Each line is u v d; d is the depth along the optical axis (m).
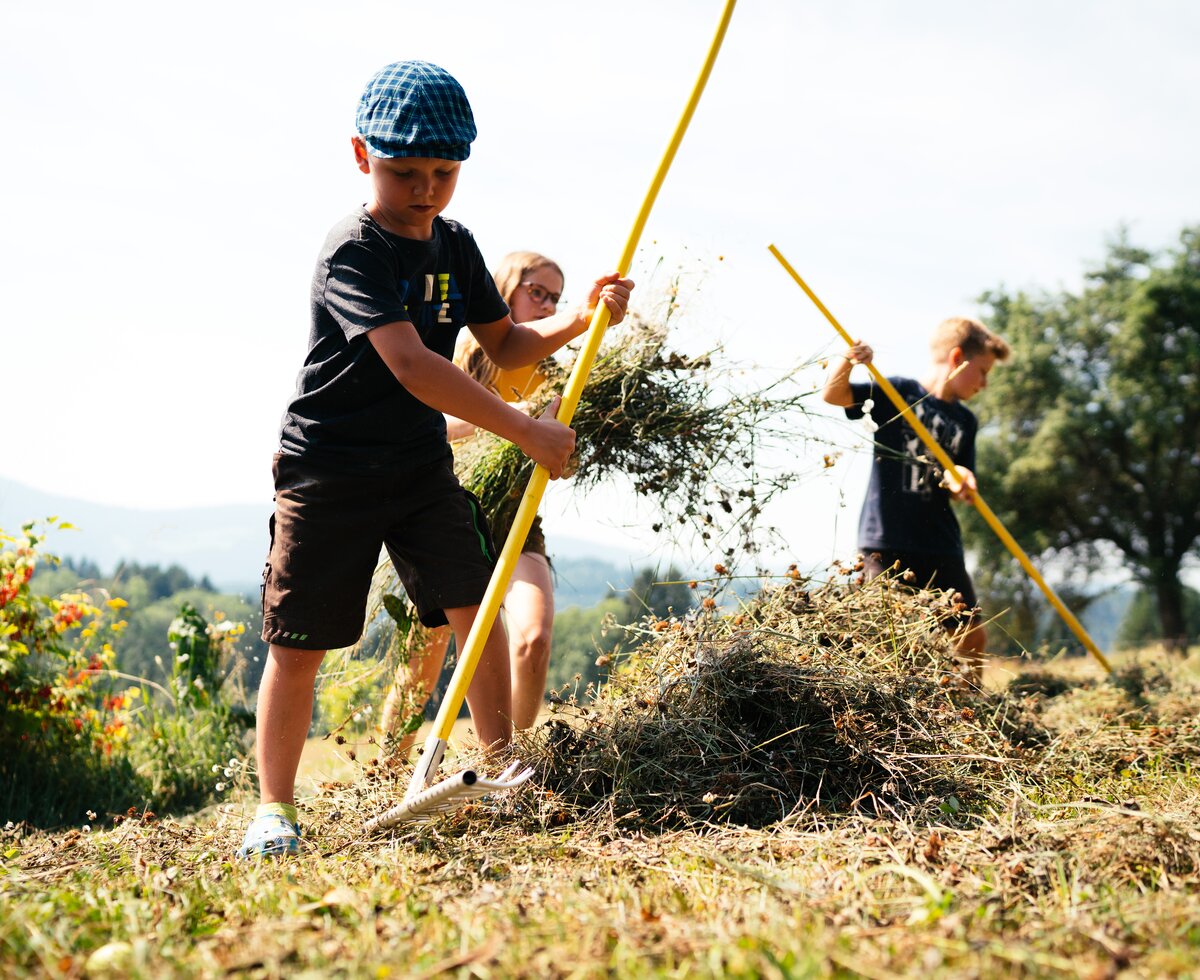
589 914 1.97
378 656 4.31
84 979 1.74
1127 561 33.25
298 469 3.10
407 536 3.25
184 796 4.92
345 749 4.07
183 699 5.28
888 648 3.84
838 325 5.05
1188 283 33.03
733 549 4.00
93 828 4.31
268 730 3.05
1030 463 32.25
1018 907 1.98
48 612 5.66
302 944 1.84
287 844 2.82
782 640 3.62
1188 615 34.00
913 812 2.87
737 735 3.18
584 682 3.65
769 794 3.01
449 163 2.99
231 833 3.16
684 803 2.93
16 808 4.43
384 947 1.83
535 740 3.22
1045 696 5.33
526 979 1.66
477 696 3.28
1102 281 34.59
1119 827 2.43
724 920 1.89
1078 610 32.06
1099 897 2.05
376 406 3.09
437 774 3.20
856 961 1.64
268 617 3.08
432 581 3.22
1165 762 3.56
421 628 4.03
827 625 3.84
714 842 2.64
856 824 2.73
